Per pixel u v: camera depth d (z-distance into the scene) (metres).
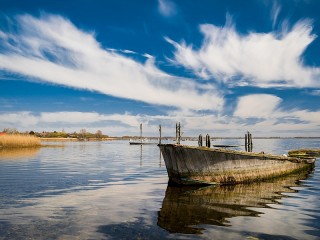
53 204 11.00
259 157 17.22
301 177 19.22
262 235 7.62
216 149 15.32
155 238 7.36
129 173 20.86
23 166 24.77
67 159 32.84
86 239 7.29
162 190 14.23
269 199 12.19
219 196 12.81
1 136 57.00
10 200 11.66
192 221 8.82
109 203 11.25
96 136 181.50
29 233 7.71
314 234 7.73
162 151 16.38
